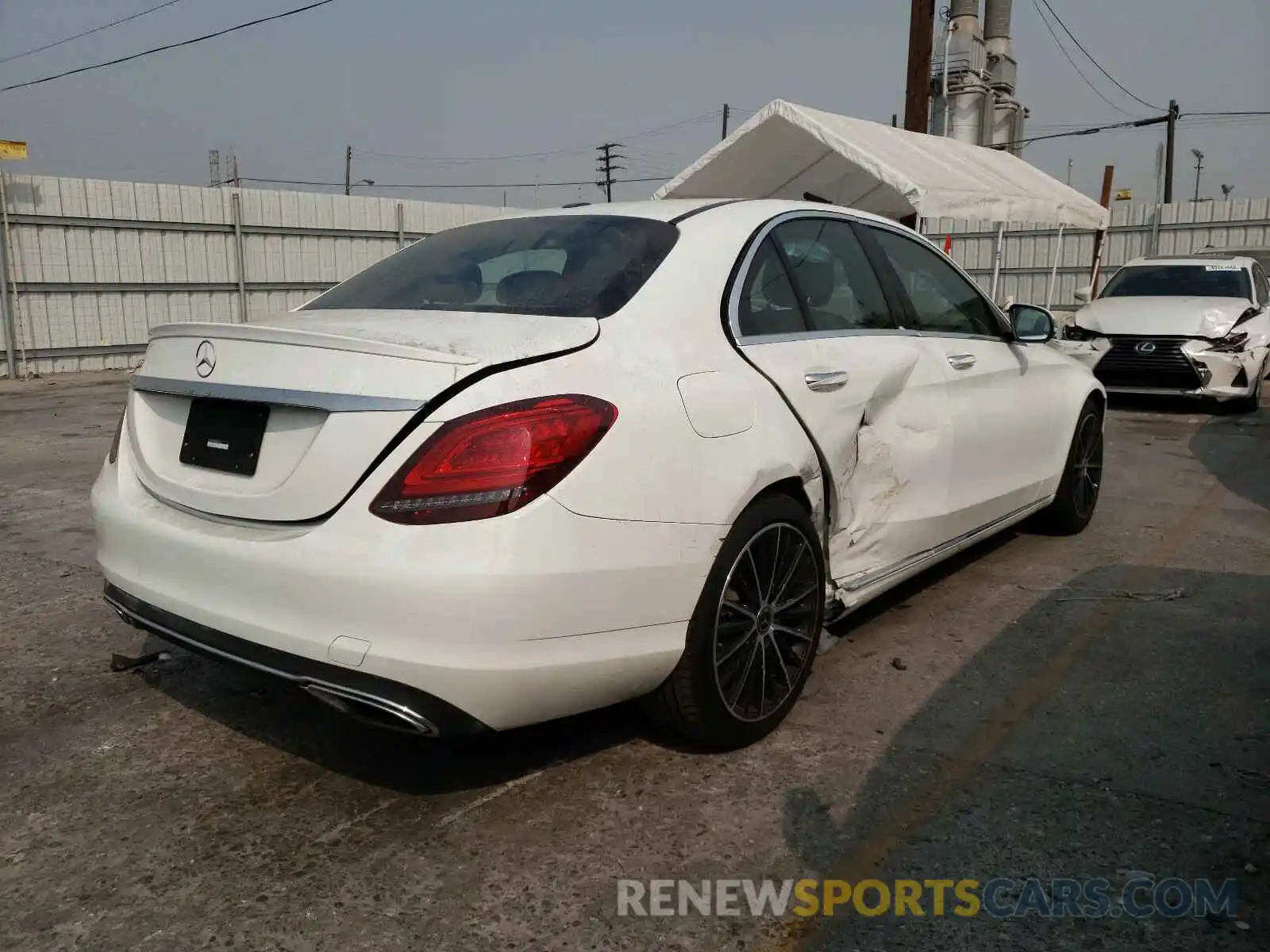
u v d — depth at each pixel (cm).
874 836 251
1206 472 713
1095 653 368
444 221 2055
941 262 424
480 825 259
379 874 238
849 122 1012
